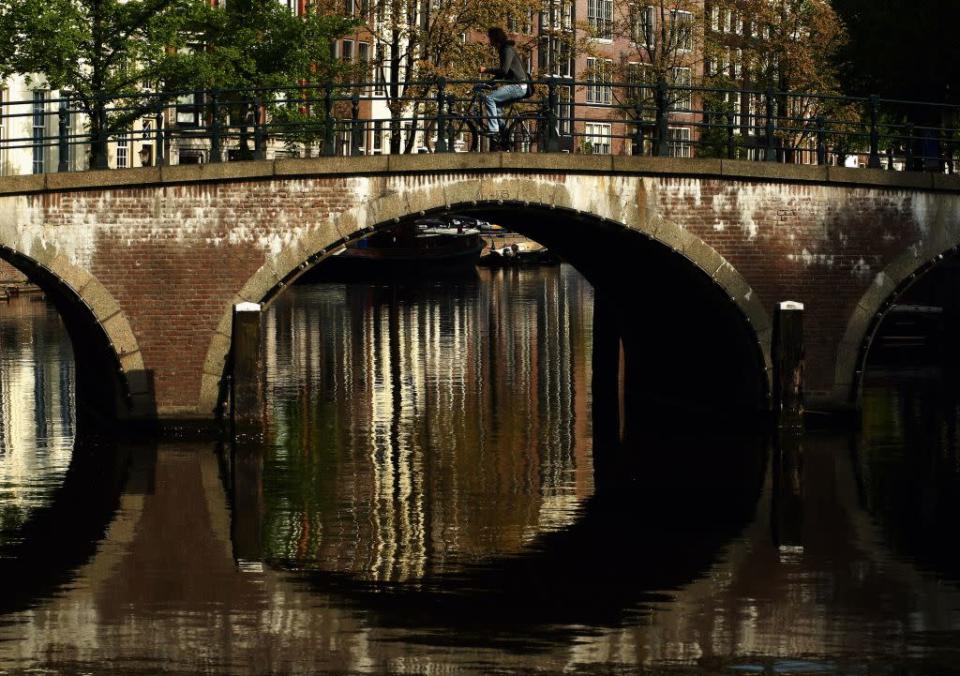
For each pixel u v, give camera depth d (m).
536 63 71.38
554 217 31.59
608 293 37.53
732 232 31.20
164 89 43.72
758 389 31.88
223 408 29.97
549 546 23.14
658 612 20.23
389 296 69.19
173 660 18.41
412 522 24.41
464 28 53.28
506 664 18.23
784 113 62.81
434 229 84.44
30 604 20.36
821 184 31.52
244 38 45.97
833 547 23.33
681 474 28.05
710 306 32.28
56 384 38.62
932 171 33.00
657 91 31.30
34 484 26.61
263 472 27.66
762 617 20.06
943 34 45.34
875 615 20.22
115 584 21.19
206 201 29.28
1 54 42.03
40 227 28.72
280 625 19.56
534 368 42.84
